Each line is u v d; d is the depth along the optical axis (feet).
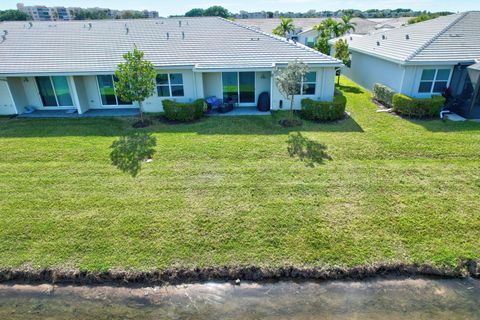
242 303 20.68
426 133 43.93
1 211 27.96
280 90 48.91
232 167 35.19
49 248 23.95
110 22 67.05
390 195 29.53
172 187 31.42
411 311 19.90
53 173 34.35
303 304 20.52
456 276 21.94
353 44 83.82
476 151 38.01
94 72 52.47
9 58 55.26
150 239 24.71
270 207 28.12
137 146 40.98
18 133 46.21
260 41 58.23
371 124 48.21
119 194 30.37
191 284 21.88
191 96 56.59
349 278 22.03
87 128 48.14
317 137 43.14
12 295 21.31
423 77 54.90
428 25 66.33
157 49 57.21
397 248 23.52
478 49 53.98
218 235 25.03
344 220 26.35
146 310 20.31
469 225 25.50
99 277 22.03
